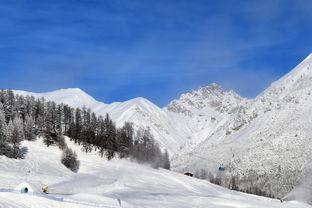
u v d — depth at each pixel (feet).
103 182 409.28
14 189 231.91
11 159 412.98
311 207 408.46
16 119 465.88
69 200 205.05
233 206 330.34
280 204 393.09
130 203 271.28
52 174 408.87
